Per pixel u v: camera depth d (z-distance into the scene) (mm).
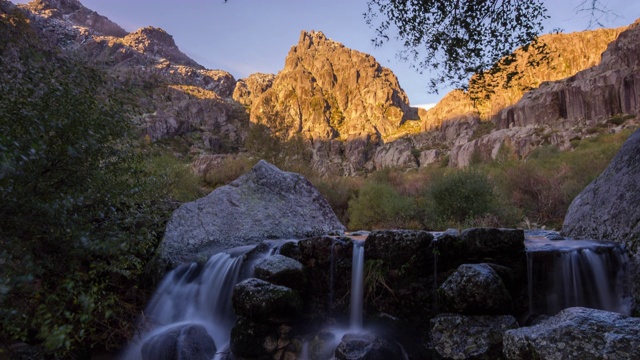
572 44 116438
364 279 4973
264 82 190750
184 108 137250
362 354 4164
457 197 10344
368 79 157625
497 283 4051
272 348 4570
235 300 4777
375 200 12391
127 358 4945
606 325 2994
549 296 4480
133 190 4422
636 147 5770
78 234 3352
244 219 7453
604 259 4602
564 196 11734
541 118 80562
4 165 2375
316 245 5398
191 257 6352
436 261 4773
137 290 5777
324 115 143500
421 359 4383
